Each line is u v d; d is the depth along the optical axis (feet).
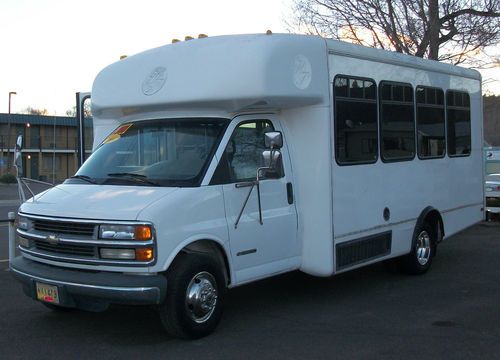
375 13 51.03
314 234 20.79
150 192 17.15
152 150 19.45
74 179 19.54
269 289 24.43
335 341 17.56
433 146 27.66
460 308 21.30
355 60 22.33
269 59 18.63
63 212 16.97
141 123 20.59
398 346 17.07
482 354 16.39
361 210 22.36
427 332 18.40
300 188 20.94
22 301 22.44
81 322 19.71
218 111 19.31
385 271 27.91
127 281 15.96
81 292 16.35
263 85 18.38
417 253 26.55
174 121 19.83
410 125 25.85
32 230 17.95
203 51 19.54
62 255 17.08
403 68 25.48
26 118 187.93
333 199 20.79
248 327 19.01
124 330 18.79
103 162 19.85
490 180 45.32
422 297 22.99
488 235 39.83
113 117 22.39
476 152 31.76
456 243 36.68
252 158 19.51
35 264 18.01
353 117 22.07
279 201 20.07
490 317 20.08
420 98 26.73
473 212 31.45
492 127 118.11
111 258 16.21
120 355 16.48
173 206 16.52
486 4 50.80
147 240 15.87
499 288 24.52
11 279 26.40
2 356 16.51
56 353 16.72
